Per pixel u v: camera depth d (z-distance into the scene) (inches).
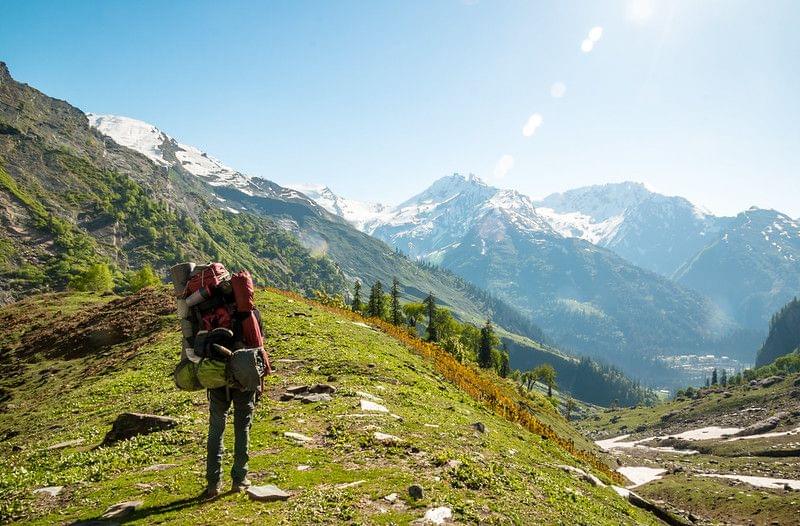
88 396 713.0
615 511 399.5
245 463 246.2
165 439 371.9
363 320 1541.6
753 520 2095.2
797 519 1952.5
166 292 1486.2
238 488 244.1
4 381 1094.4
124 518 214.5
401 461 313.7
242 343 227.5
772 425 4891.7
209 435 241.0
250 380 218.2
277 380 632.4
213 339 220.7
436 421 502.3
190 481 265.9
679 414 6806.1
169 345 973.8
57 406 700.7
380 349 995.3
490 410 832.3
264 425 395.5
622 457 4234.7
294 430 381.1
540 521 265.4
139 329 1210.0
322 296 2262.6
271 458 306.0
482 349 4025.6
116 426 417.4
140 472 295.0
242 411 244.1
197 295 223.6
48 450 434.6
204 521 205.3
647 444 5679.1
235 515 211.5
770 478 3011.8
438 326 4276.6
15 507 247.4
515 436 653.3
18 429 624.7
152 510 223.0
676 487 2731.3
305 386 562.6
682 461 4050.2
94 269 3769.7
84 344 1229.1
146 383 723.4
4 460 426.9
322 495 238.7
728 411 6161.4
